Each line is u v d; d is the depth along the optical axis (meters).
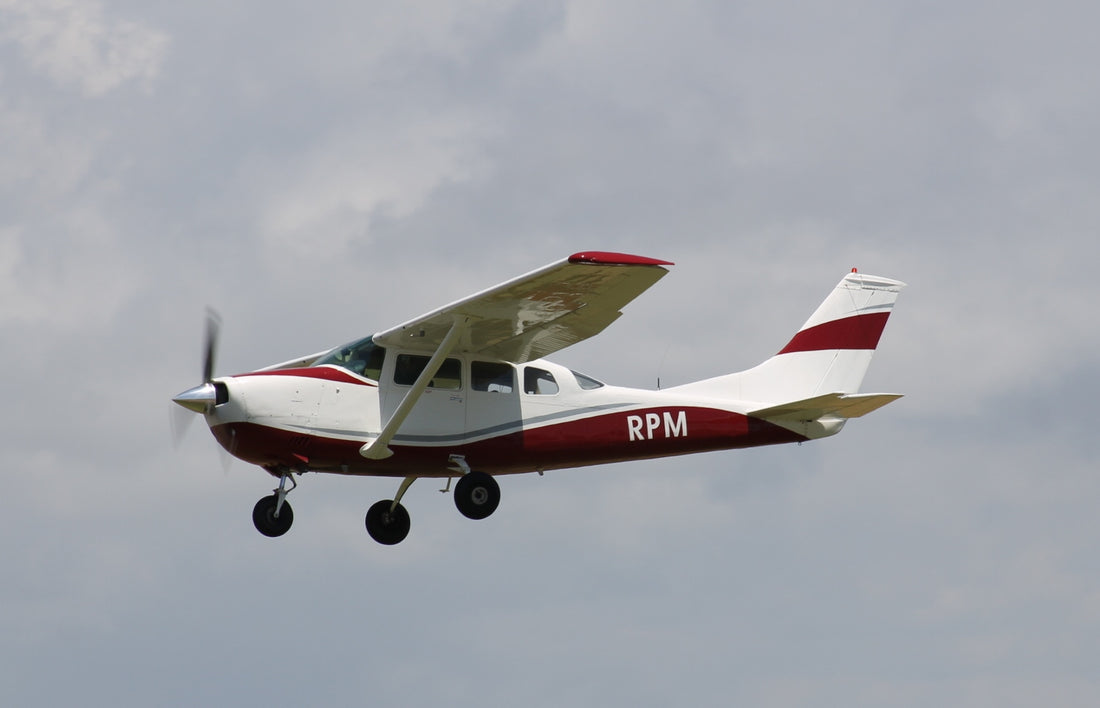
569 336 54.72
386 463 55.12
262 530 54.62
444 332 54.38
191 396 53.09
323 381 54.31
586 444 58.28
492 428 56.41
